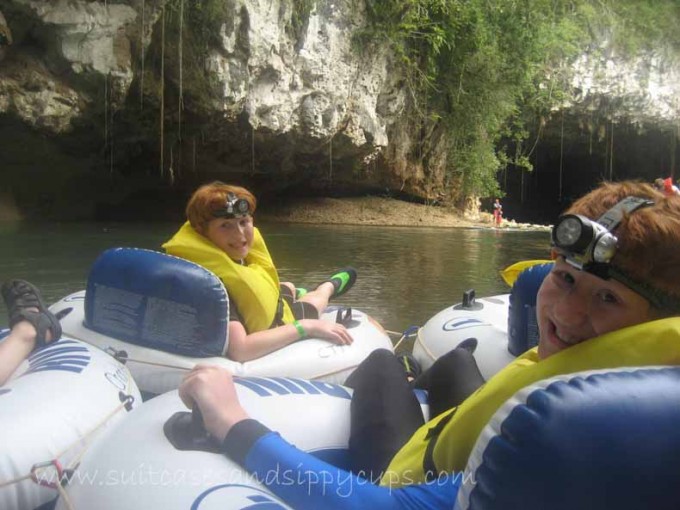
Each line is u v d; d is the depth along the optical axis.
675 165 20.92
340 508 1.09
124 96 10.57
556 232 1.03
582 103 18.34
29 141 10.98
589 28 17.70
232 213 2.42
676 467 0.81
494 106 16.41
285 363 2.40
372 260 7.66
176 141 12.69
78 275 5.76
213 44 11.29
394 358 1.67
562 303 1.04
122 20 10.07
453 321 3.01
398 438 1.50
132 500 1.14
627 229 0.96
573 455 0.80
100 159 12.33
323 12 12.57
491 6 15.65
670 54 18.69
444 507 1.05
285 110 12.59
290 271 6.50
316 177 15.28
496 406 1.09
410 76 14.76
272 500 1.14
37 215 12.34
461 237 11.69
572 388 0.84
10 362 1.96
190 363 2.29
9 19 9.27
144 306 2.34
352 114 13.82
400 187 16.22
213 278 2.30
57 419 1.62
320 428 1.61
